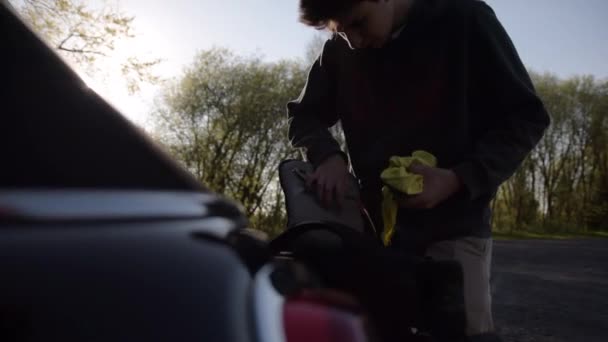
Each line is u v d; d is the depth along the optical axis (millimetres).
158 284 693
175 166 904
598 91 45438
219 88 26406
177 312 681
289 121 2750
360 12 2139
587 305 9539
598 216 46094
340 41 2521
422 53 2311
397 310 1575
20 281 609
